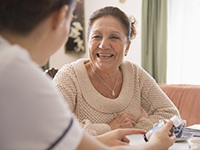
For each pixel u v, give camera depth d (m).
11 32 0.57
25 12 0.56
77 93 1.53
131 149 0.65
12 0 0.56
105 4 5.39
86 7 5.62
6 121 0.47
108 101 1.53
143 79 1.73
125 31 1.54
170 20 4.64
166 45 4.58
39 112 0.49
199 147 0.86
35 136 0.48
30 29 0.57
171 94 2.93
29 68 0.50
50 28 0.60
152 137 0.78
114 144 0.92
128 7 5.15
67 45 5.59
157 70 4.72
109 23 1.48
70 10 0.65
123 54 1.56
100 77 1.59
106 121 1.52
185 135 1.24
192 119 2.70
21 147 0.47
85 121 1.43
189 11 4.45
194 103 2.74
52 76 1.84
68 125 0.53
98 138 0.93
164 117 1.65
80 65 1.59
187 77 4.52
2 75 0.47
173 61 4.65
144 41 4.74
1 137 0.47
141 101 1.77
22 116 0.48
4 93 0.47
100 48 1.49
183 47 4.54
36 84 0.50
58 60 5.52
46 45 0.61
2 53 0.50
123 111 1.59
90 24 1.55
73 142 0.52
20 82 0.48
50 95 0.51
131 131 1.00
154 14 4.66
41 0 0.56
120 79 1.66
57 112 0.51
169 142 0.78
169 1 4.62
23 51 0.51
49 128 0.50
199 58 4.40
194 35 4.42
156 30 4.68
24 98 0.48
